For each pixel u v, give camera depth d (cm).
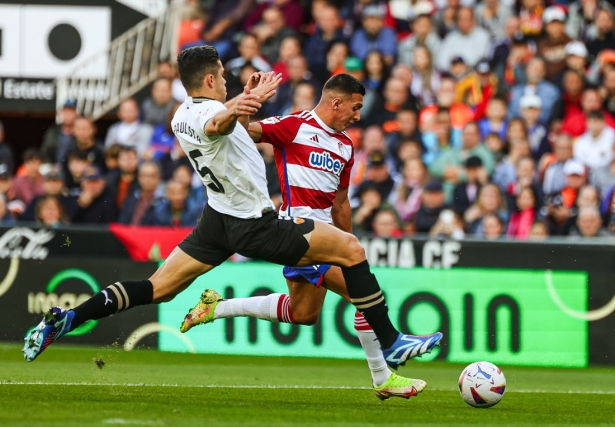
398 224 3641
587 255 2961
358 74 4116
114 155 3916
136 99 4297
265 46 4247
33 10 4278
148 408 1642
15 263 3086
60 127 4206
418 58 4216
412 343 1772
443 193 3669
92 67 4300
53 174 3759
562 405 2019
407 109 3991
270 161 3659
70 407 1616
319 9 4250
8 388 1991
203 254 1772
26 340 1709
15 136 4594
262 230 1714
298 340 3020
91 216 3828
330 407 1806
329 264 1769
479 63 4191
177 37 4334
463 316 2977
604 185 3962
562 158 3819
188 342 3052
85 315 1730
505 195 3784
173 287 1783
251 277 3030
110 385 2162
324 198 1902
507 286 2973
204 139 1645
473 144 3897
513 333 2969
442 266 2984
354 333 3005
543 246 2969
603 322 2959
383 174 3744
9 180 4031
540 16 4278
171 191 3781
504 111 4034
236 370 2706
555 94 4091
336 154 1892
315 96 4050
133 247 3081
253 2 4384
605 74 4222
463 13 4212
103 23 4300
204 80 1703
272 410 1694
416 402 1980
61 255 3081
